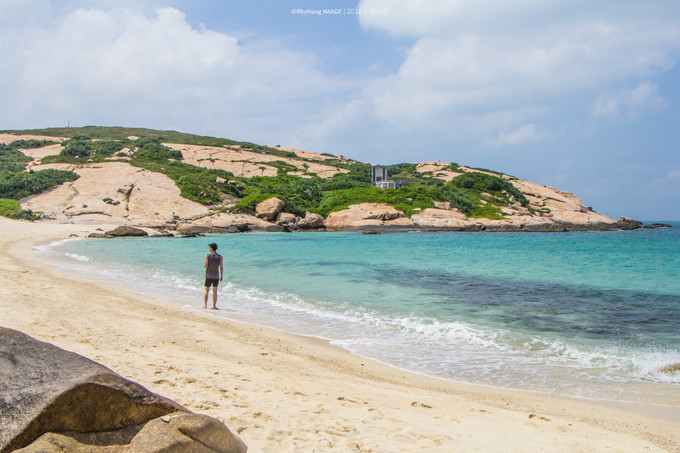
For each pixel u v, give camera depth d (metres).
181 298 12.98
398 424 4.56
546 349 8.22
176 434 2.74
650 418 5.28
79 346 6.58
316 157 122.00
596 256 28.20
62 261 20.72
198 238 42.44
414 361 7.57
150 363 6.09
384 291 14.42
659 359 7.61
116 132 114.06
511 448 4.11
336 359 7.55
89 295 11.66
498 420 4.96
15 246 26.61
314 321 10.42
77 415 2.67
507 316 10.92
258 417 4.39
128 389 2.91
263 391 5.36
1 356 2.93
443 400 5.68
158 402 3.03
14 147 80.00
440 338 9.00
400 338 9.00
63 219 47.97
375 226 58.16
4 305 9.12
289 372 6.52
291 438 3.94
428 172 105.38
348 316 10.93
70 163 67.62
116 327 8.30
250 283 15.85
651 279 17.86
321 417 4.58
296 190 70.38
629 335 9.17
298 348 8.14
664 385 6.44
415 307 11.98
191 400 4.69
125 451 2.61
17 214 46.44
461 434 4.39
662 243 42.06
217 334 8.67
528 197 84.62
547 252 31.06
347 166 109.88
